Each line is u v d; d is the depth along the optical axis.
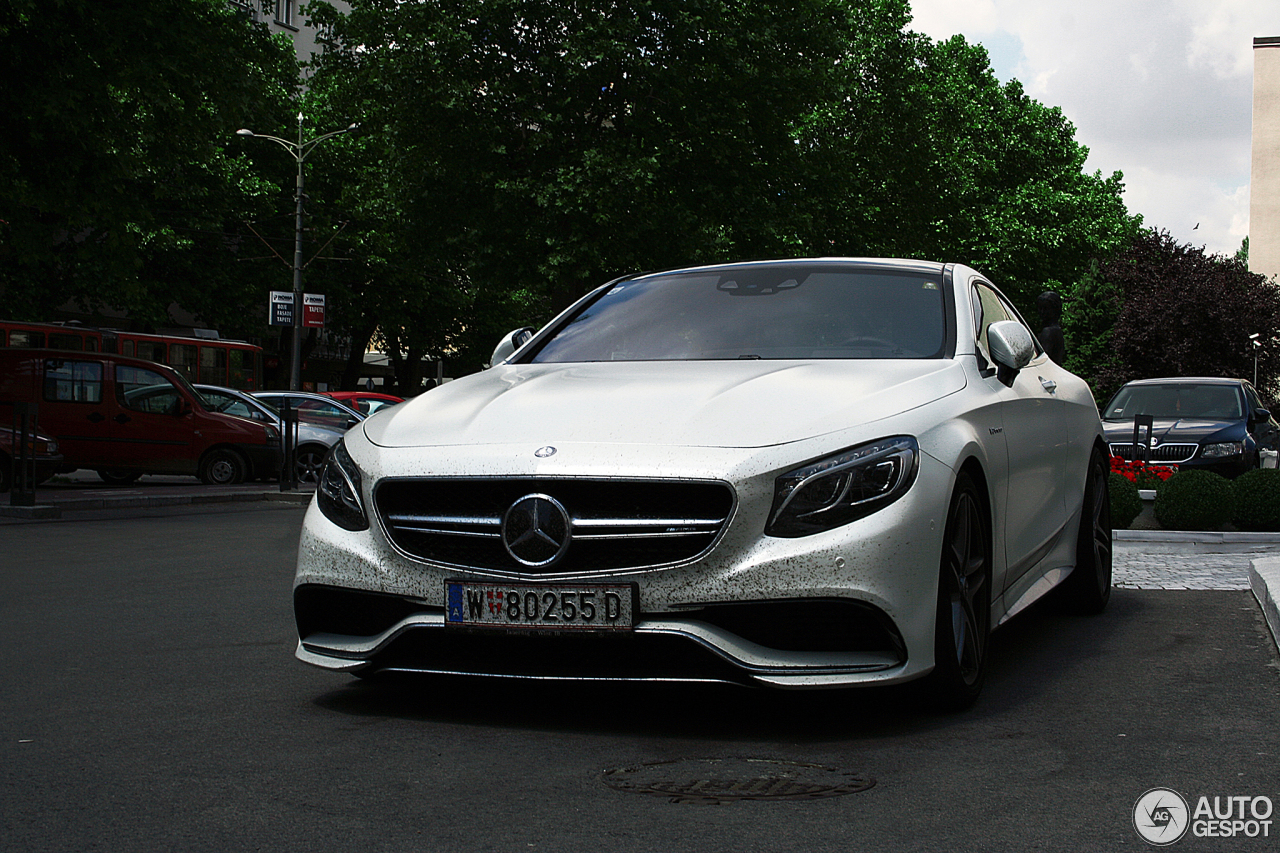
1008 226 45.44
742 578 3.75
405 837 2.93
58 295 35.00
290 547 10.04
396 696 4.47
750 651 3.78
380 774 3.47
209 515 13.64
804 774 3.45
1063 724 4.04
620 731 3.94
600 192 25.75
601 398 4.28
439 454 4.07
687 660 3.86
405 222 28.61
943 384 4.51
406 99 27.78
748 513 3.77
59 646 5.56
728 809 3.13
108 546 10.11
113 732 3.97
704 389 4.29
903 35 44.09
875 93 41.78
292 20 56.75
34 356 18.92
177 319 44.62
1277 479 10.77
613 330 5.42
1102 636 5.78
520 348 5.56
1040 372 5.94
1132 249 52.44
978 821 3.03
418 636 4.05
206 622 6.22
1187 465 14.33
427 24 27.88
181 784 3.38
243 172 38.47
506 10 27.08
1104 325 52.19
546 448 3.96
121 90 18.16
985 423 4.56
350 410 23.25
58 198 18.42
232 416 19.62
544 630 3.86
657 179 26.98
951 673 4.04
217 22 18.72
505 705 4.31
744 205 28.19
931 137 42.50
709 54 27.89
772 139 29.55
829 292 5.34
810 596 3.72
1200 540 10.13
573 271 26.55
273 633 5.88
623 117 27.48
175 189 36.66
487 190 27.80
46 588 7.52
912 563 3.82
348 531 4.20
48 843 2.90
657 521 3.81
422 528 4.06
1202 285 49.69
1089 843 2.88
